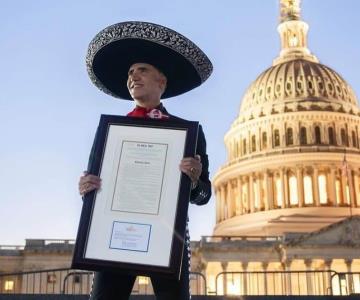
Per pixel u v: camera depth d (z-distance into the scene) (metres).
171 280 6.63
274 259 90.81
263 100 123.69
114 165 7.05
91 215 6.82
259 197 113.12
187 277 6.80
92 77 8.30
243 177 116.81
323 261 89.12
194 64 7.54
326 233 91.00
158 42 7.31
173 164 6.95
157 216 6.73
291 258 89.12
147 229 6.68
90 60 7.95
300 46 137.62
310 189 110.69
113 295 6.73
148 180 6.91
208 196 7.43
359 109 125.44
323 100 119.75
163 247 6.57
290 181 112.44
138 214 6.77
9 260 89.06
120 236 6.69
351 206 107.75
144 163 7.01
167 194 6.81
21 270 88.50
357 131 119.12
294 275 88.12
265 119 118.62
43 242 90.06
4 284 88.31
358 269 89.69
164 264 6.48
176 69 7.74
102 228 6.75
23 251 89.44
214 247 91.38
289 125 117.31
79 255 6.66
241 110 129.38
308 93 121.50
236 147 124.12
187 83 7.99
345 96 123.75
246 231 108.31
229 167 120.00
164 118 7.37
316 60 136.25
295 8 141.50
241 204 115.88
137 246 6.62
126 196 6.86
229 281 89.94
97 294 6.74
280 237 93.56
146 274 6.50
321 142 115.31
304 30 139.00
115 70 8.09
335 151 112.31
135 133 7.18
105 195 6.91
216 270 91.75
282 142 116.00
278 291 87.12
